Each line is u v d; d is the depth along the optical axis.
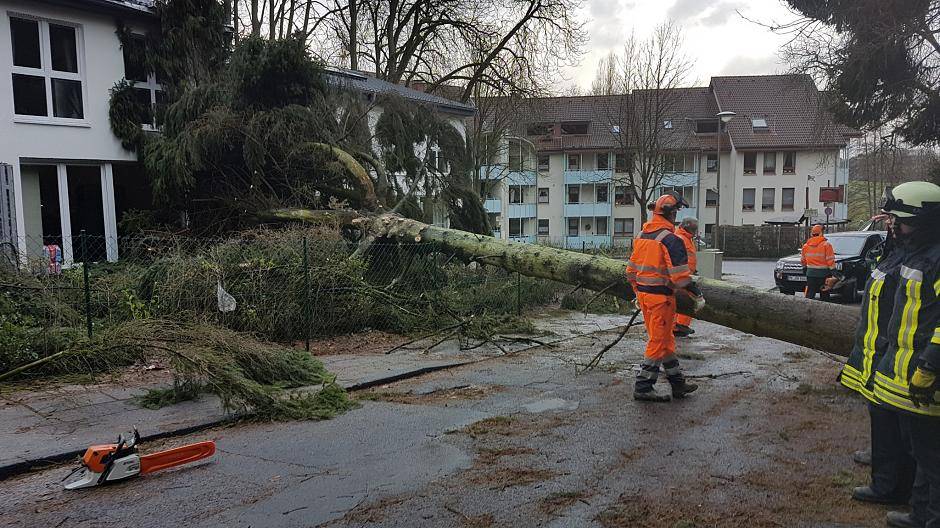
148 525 3.46
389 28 30.16
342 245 9.73
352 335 9.12
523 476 4.09
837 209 47.59
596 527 3.37
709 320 6.45
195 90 12.06
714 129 49.59
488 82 30.47
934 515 3.11
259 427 5.22
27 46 12.84
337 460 4.42
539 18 29.70
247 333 7.60
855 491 3.70
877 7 16.34
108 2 13.54
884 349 3.45
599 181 50.56
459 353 8.25
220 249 8.83
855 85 17.92
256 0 28.38
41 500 3.82
